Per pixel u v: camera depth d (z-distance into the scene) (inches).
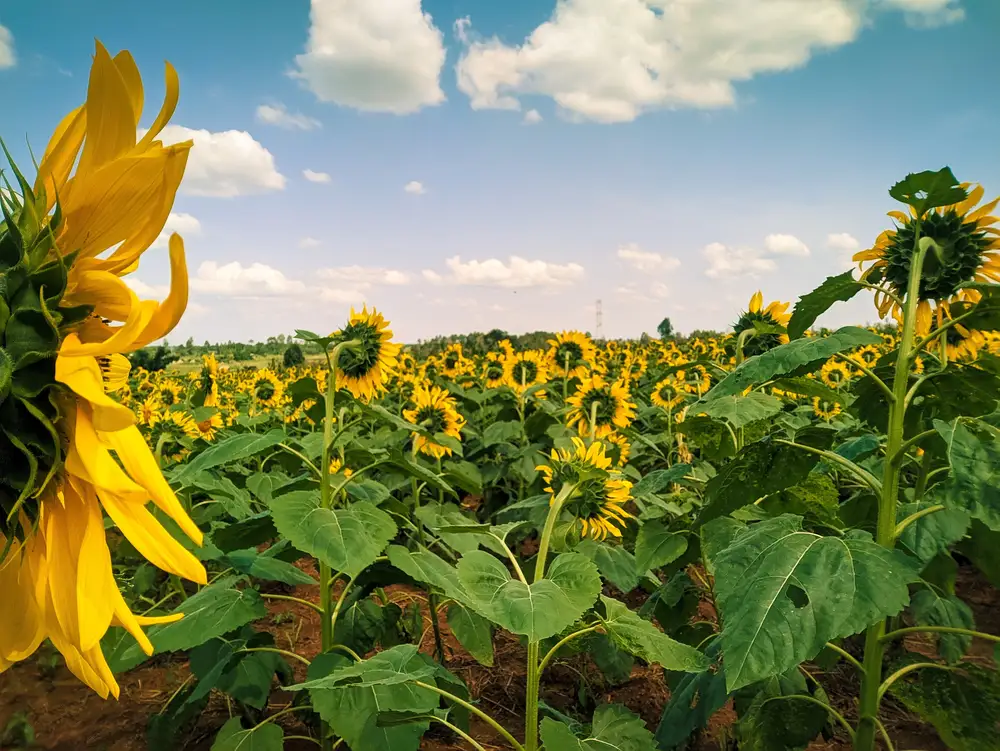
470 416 369.1
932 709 99.5
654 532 139.3
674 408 267.3
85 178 28.6
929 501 99.4
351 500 167.5
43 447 28.1
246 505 169.3
